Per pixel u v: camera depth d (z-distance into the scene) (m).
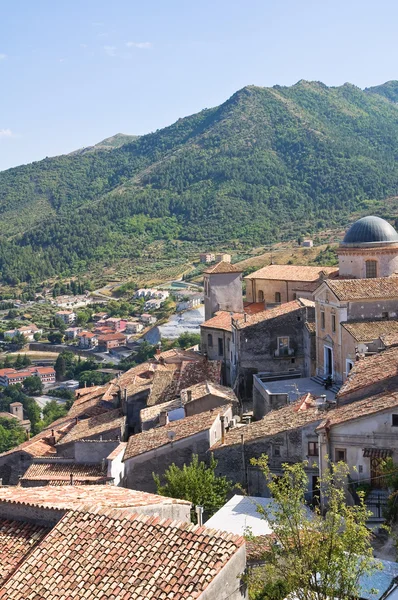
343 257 84.25
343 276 84.62
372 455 39.41
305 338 69.12
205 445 50.31
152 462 51.53
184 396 64.56
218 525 37.66
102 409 80.06
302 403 50.94
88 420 73.81
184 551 24.23
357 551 26.33
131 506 29.09
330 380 60.69
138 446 53.16
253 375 69.06
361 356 51.56
